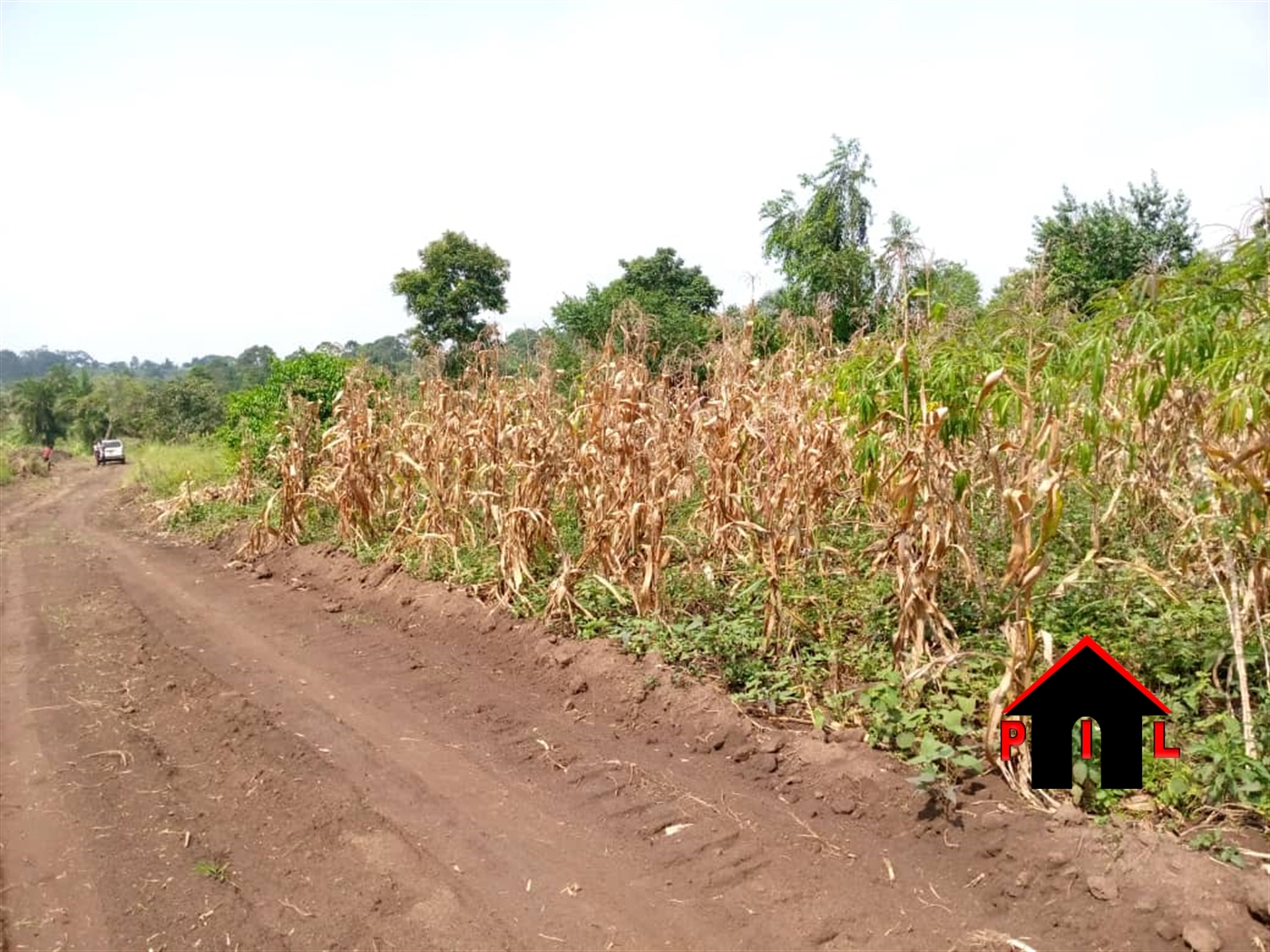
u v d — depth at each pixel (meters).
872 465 5.43
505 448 8.70
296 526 11.09
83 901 3.78
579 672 5.94
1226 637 4.65
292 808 4.55
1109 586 5.70
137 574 10.73
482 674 6.37
